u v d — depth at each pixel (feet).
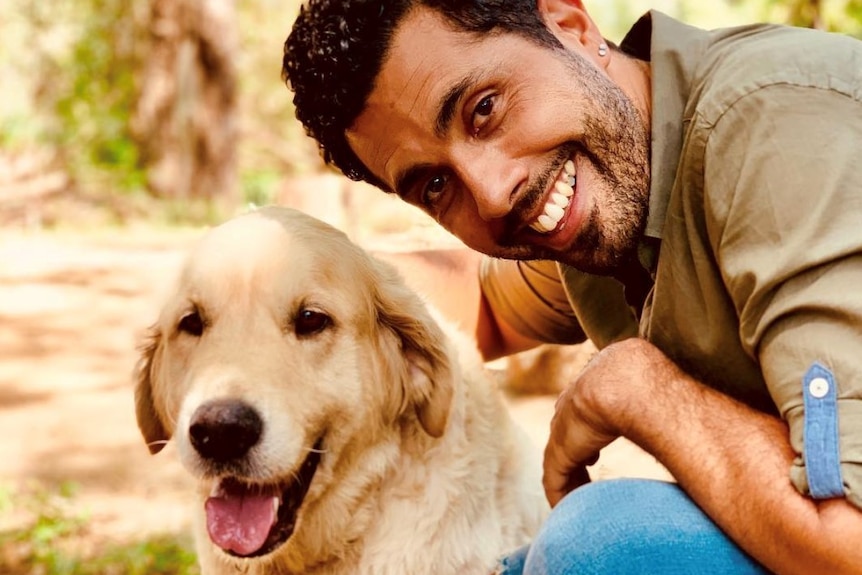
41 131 25.50
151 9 23.86
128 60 25.16
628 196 3.34
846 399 2.82
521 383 6.57
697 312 3.19
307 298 3.75
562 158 3.30
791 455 2.92
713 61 3.26
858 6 10.28
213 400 3.54
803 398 2.85
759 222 2.97
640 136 3.35
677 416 3.06
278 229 3.84
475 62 3.26
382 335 3.95
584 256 3.42
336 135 3.54
